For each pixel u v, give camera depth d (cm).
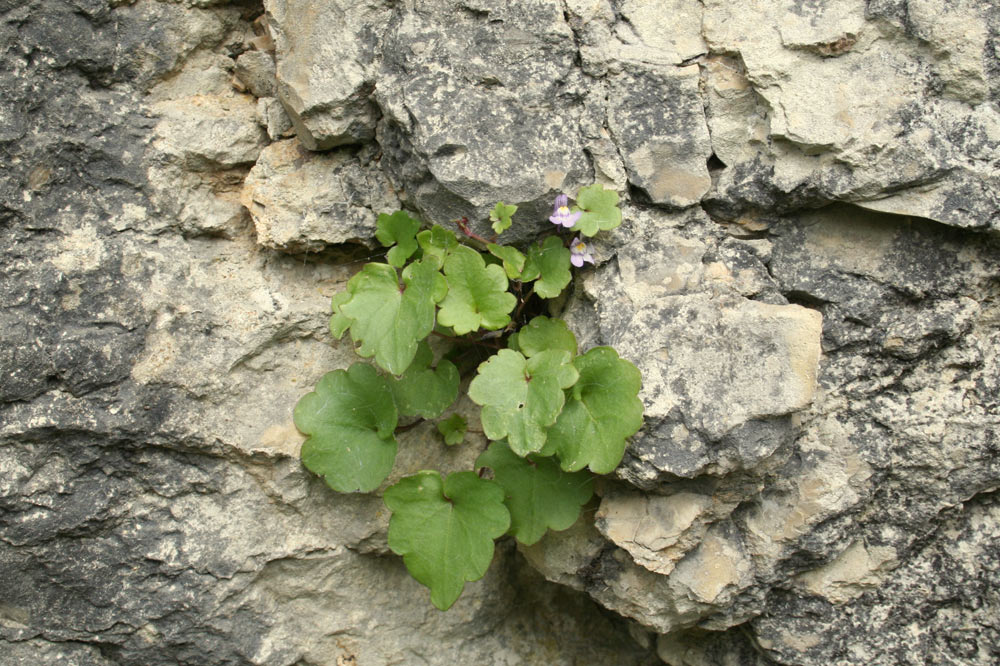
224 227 41
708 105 39
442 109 38
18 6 38
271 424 40
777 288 39
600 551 41
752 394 37
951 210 37
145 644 41
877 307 39
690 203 39
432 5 39
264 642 42
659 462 37
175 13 41
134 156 40
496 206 38
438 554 39
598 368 37
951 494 39
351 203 41
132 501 40
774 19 38
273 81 42
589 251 39
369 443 40
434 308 37
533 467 39
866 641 40
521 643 46
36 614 40
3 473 38
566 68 39
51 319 39
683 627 41
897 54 37
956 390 39
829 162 38
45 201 39
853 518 39
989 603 39
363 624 43
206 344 40
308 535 41
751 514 39
